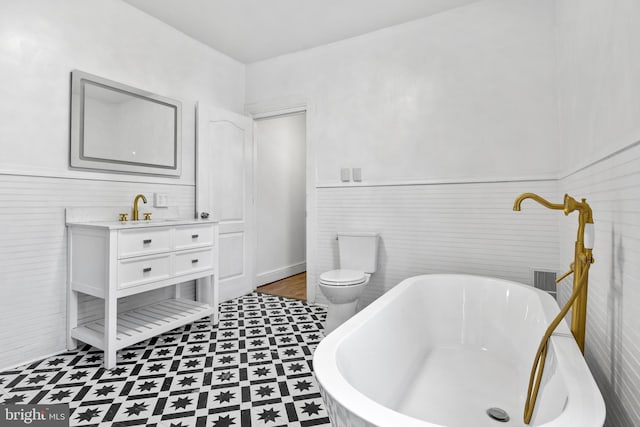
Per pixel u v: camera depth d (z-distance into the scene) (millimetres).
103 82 2422
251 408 1627
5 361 2008
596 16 1387
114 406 1640
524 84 2449
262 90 3623
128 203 2629
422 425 767
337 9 2703
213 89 3359
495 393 1638
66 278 2275
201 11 2734
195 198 3172
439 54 2744
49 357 2168
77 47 2311
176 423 1513
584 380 969
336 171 3199
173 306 2756
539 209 2426
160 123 2832
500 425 1402
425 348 2078
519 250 2490
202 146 3117
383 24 2914
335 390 916
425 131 2801
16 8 2023
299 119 5004
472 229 2645
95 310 2449
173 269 2414
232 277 3490
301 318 2924
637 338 984
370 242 2908
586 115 1569
